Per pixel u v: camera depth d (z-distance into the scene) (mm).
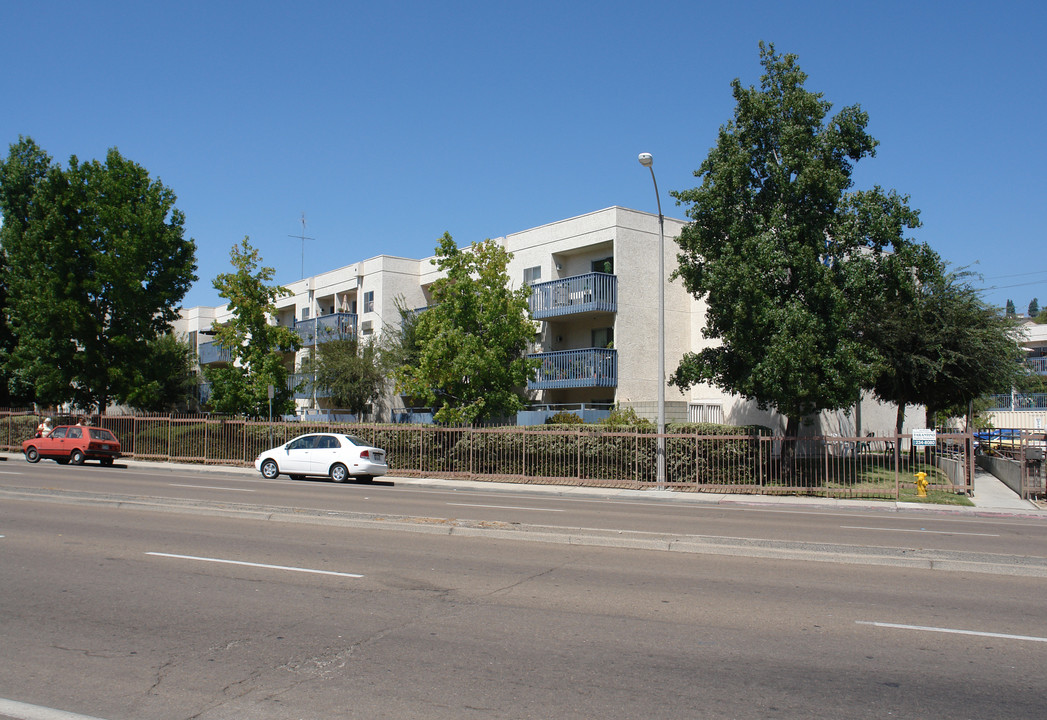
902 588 8586
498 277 28438
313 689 5270
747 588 8469
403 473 27094
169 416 34594
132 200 37156
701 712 4934
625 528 13539
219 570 8961
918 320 26750
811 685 5465
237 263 33844
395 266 41938
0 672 5566
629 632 6711
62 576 8562
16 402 46594
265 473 25188
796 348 19891
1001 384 27750
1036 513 18547
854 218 20953
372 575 8820
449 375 27328
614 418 26422
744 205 22031
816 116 21719
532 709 4949
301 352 47438
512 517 14828
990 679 5637
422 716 4820
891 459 25578
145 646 6176
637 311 31516
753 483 22875
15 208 40906
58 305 35438
